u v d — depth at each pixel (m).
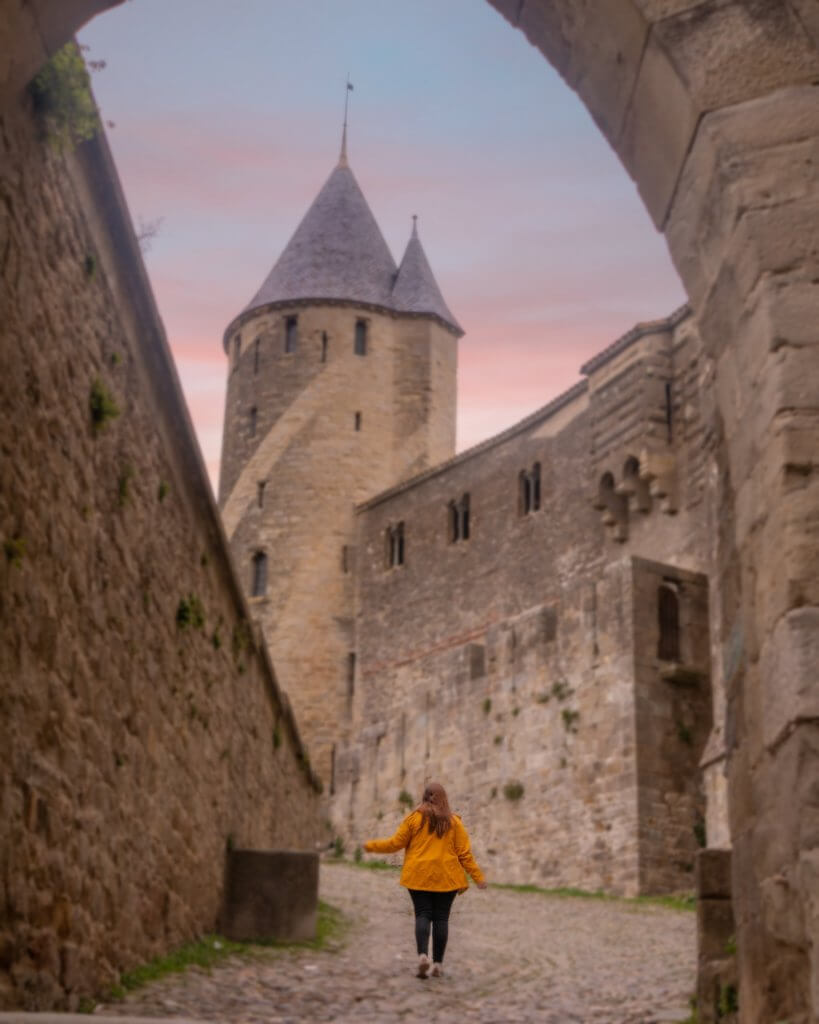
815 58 6.03
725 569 6.41
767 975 5.56
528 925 20.88
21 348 7.38
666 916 24.42
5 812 7.11
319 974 11.67
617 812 34.09
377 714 53.66
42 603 7.78
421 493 54.34
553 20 6.82
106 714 9.33
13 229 7.23
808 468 5.52
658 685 35.00
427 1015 9.56
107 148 8.66
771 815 5.55
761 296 5.78
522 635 39.81
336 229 64.56
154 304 10.17
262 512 59.34
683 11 6.15
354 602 56.97
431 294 63.66
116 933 9.59
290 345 61.84
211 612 13.74
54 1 6.29
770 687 5.55
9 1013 6.36
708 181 6.13
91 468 8.93
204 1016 8.84
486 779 39.75
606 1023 9.01
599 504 42.75
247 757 16.31
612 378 42.97
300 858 14.34
